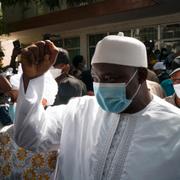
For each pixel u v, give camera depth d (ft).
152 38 35.94
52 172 6.49
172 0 26.20
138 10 30.86
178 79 8.71
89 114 5.64
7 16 45.68
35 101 5.14
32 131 5.29
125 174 4.99
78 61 20.67
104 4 32.81
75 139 5.55
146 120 5.18
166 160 4.91
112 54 5.03
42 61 5.15
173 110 5.30
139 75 5.23
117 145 5.19
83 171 5.31
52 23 38.52
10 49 20.71
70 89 10.76
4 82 9.34
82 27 41.86
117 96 5.09
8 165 6.96
